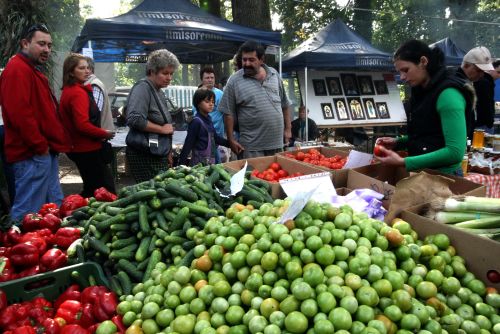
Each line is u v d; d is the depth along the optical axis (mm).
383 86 10492
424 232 2525
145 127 4738
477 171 4727
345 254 2021
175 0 7586
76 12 19797
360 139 11672
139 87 4770
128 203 2928
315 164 4500
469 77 5984
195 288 2086
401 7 25141
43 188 4727
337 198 2932
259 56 5133
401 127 12695
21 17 9672
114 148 8828
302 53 8750
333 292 1845
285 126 6258
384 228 2277
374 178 3553
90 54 6371
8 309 2207
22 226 3303
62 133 4949
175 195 2881
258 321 1810
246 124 5387
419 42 3178
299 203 2207
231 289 2045
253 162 4453
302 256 2018
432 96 3180
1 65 9484
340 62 8992
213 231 2426
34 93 4555
